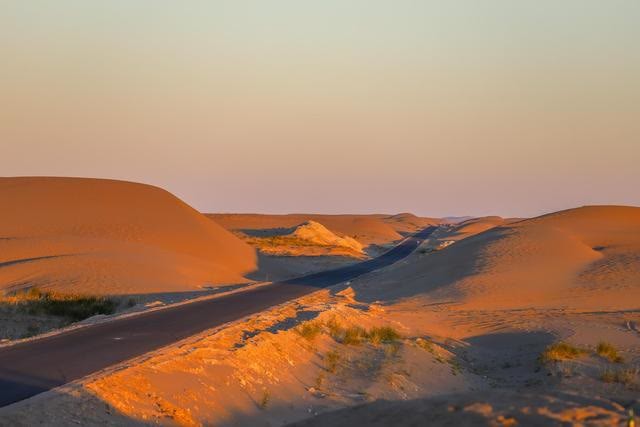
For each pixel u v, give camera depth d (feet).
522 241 289.94
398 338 129.18
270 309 147.64
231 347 93.45
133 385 68.49
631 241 315.37
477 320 172.45
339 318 139.74
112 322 121.80
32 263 234.99
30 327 156.04
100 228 359.46
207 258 348.38
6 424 53.98
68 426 56.49
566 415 39.65
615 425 38.73
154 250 295.28
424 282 252.21
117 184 434.71
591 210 423.64
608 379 102.68
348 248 533.96
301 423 46.11
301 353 102.42
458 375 112.68
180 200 442.50
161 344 94.02
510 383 110.83
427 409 42.80
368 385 93.86
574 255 269.64
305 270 378.94
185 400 69.92
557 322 162.61
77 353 86.33
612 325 160.86
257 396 78.84
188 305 158.71
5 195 393.70
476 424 38.83
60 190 412.57
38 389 66.08
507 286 225.97
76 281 215.31
